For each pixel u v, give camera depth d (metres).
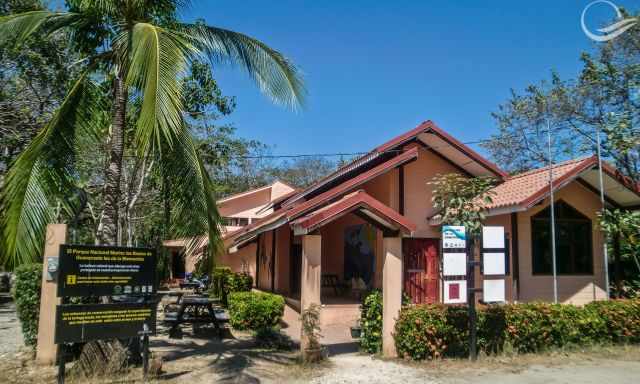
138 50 7.08
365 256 15.45
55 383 7.32
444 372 8.44
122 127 8.88
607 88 19.55
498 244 9.69
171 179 8.77
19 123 14.49
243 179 44.84
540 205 13.94
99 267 7.27
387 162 13.02
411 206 14.52
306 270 8.99
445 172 15.04
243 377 7.83
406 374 8.25
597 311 10.70
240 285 19.30
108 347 7.95
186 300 11.77
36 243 7.53
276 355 9.48
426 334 9.19
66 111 8.40
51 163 8.02
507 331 9.79
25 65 14.30
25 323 9.27
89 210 17.00
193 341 10.95
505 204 12.68
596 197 14.45
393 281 9.45
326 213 8.94
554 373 8.54
